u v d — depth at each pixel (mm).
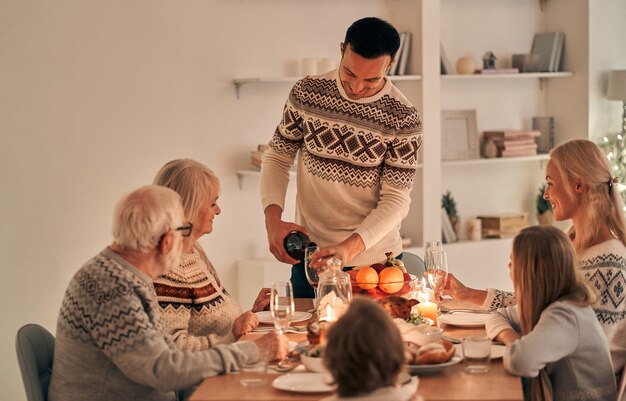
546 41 5867
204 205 2715
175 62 4691
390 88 3023
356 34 2791
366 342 1729
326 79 3027
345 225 3090
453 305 3061
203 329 2738
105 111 4508
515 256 2404
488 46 5809
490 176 5918
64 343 2312
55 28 4344
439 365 2201
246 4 4887
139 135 4609
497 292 2947
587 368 2375
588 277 2680
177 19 4680
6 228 4289
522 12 5941
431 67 5238
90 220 4500
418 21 5207
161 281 2633
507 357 2246
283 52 5023
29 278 4359
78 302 2254
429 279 2785
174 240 2320
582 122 5863
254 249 5020
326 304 2467
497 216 5754
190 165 2727
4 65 4234
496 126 5883
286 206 5102
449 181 5754
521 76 5656
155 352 2186
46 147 4359
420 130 3033
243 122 4926
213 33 4797
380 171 3074
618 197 2783
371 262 3092
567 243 2375
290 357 2391
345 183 3035
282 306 2381
